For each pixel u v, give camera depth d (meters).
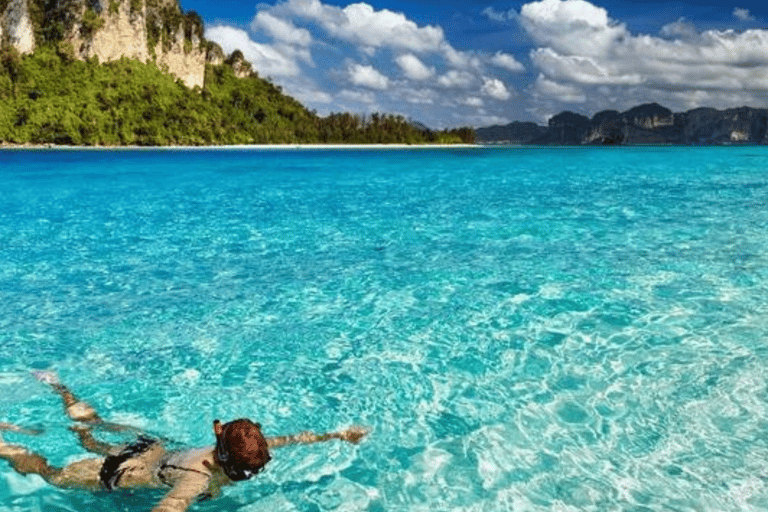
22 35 133.50
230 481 3.88
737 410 4.98
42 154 77.56
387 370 6.02
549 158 61.75
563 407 5.14
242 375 5.97
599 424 4.84
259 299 8.46
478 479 4.14
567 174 34.47
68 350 6.64
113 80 140.88
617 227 13.83
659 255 10.67
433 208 18.19
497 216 16.09
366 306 8.05
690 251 10.95
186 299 8.51
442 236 13.12
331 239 13.00
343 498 3.96
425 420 5.01
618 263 10.11
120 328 7.34
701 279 8.98
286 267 10.37
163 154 81.50
